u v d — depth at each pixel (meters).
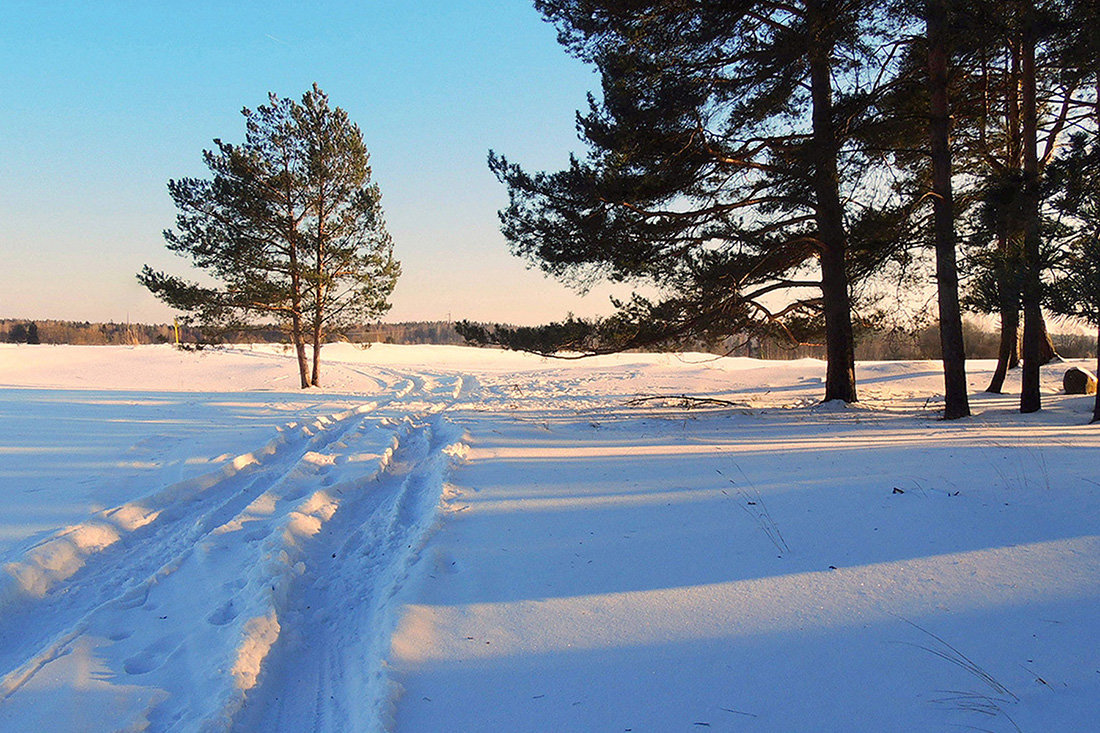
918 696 2.49
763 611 3.36
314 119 25.89
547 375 30.55
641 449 9.10
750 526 4.81
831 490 5.65
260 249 25.94
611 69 11.91
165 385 30.22
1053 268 8.44
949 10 10.31
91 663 3.20
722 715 2.46
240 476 7.81
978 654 2.75
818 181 11.55
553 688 2.74
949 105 12.69
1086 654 2.66
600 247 12.61
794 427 10.88
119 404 17.52
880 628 3.07
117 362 40.38
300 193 25.95
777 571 3.90
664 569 4.07
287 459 8.97
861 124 11.26
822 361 35.16
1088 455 6.21
